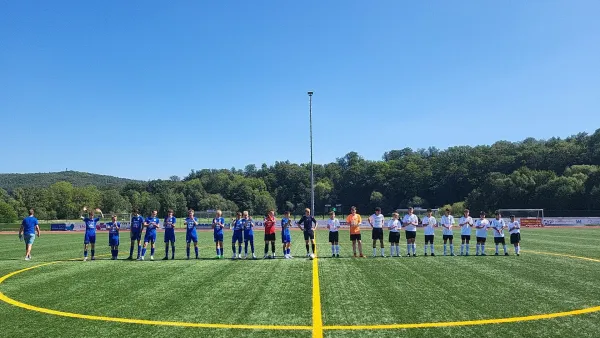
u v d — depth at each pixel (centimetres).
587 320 830
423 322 824
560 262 1686
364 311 909
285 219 1883
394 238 1905
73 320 861
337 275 1373
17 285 1248
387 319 846
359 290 1129
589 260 1750
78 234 4353
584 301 991
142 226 1900
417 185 11406
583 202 7019
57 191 10944
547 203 7475
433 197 11194
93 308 957
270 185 14000
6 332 782
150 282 1275
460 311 903
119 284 1248
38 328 806
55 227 5438
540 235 3400
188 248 1895
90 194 11350
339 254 2038
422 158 13362
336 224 1912
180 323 831
